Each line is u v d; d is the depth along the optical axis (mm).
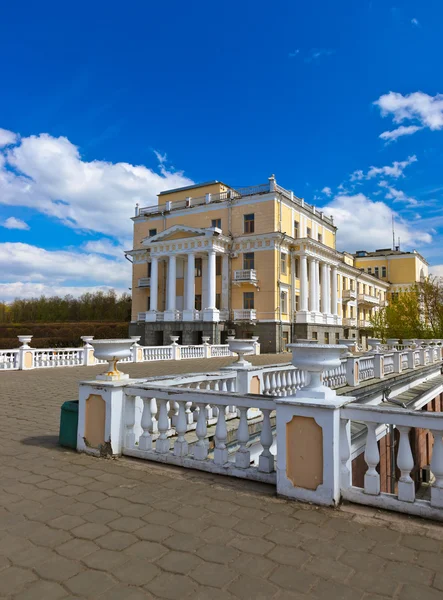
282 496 4023
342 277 50906
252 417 7793
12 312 80688
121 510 3746
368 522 3494
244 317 35969
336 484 3809
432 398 17453
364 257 67312
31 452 5590
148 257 43094
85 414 5586
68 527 3408
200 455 4863
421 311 38062
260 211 36938
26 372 17422
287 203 38500
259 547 3090
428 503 3568
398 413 3666
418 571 2770
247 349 8609
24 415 8219
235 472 4578
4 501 3939
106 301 81625
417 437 11977
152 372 17078
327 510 3732
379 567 2820
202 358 27078
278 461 4070
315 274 40562
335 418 3832
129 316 76188
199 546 3104
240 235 37469
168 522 3506
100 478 4582
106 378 5672
